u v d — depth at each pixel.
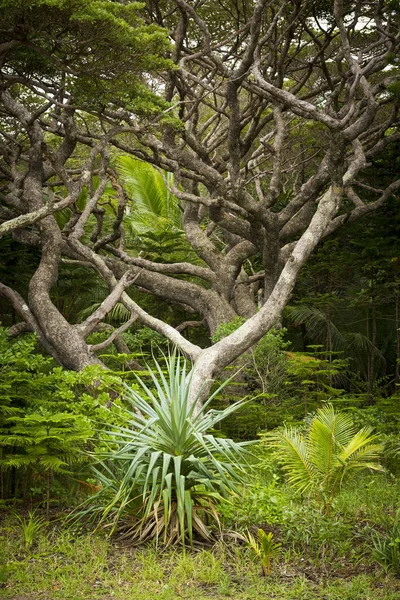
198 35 16.30
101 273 12.54
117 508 6.98
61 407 8.27
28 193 13.02
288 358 12.75
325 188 18.89
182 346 11.90
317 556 6.07
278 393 12.32
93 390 9.22
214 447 6.80
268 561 5.77
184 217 16.64
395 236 14.72
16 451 8.33
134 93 11.09
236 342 11.62
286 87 20.20
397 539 5.75
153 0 14.24
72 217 14.05
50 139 18.53
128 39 9.56
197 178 14.84
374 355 16.12
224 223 14.85
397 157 16.83
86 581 5.62
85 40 9.57
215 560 6.02
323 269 15.49
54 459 6.96
